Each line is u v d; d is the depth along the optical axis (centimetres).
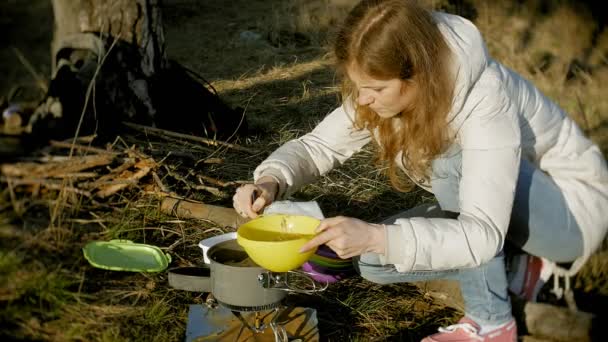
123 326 227
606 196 226
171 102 401
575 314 227
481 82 204
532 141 224
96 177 300
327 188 348
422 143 209
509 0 620
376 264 234
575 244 222
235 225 290
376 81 196
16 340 216
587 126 383
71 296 235
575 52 520
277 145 405
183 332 228
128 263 257
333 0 705
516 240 227
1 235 259
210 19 711
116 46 373
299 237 203
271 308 204
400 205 335
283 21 688
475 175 202
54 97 342
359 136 245
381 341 237
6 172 288
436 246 195
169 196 303
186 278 227
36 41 616
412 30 192
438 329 229
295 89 518
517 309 232
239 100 492
